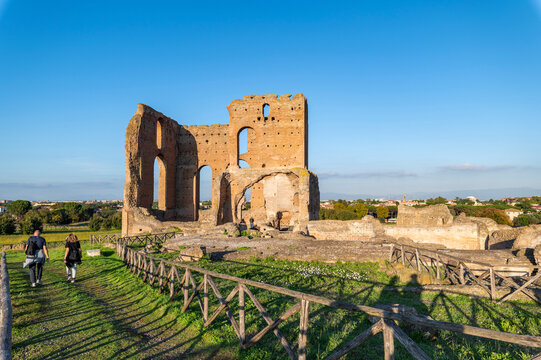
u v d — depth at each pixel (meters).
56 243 34.47
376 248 19.19
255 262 16.14
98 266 16.31
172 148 42.16
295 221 35.62
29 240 11.30
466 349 6.20
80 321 7.51
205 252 17.20
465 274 12.14
